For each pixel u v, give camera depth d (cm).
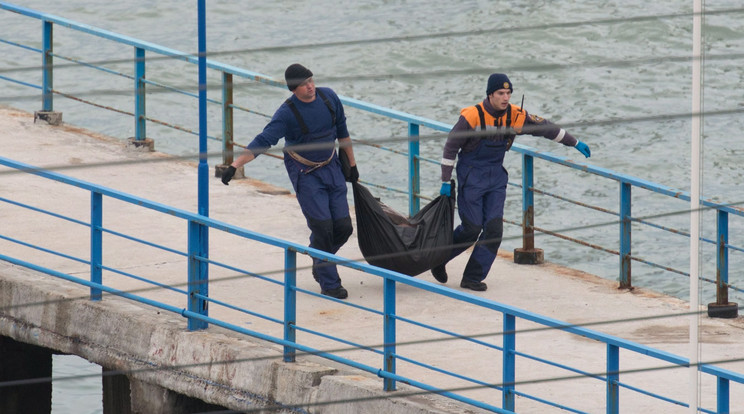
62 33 9206
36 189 4712
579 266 5638
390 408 3241
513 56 8744
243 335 3609
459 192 3994
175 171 5009
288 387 3375
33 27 9288
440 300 3978
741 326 3838
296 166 3838
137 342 3634
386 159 6800
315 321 3784
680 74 8312
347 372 3406
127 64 8438
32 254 4153
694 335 2938
